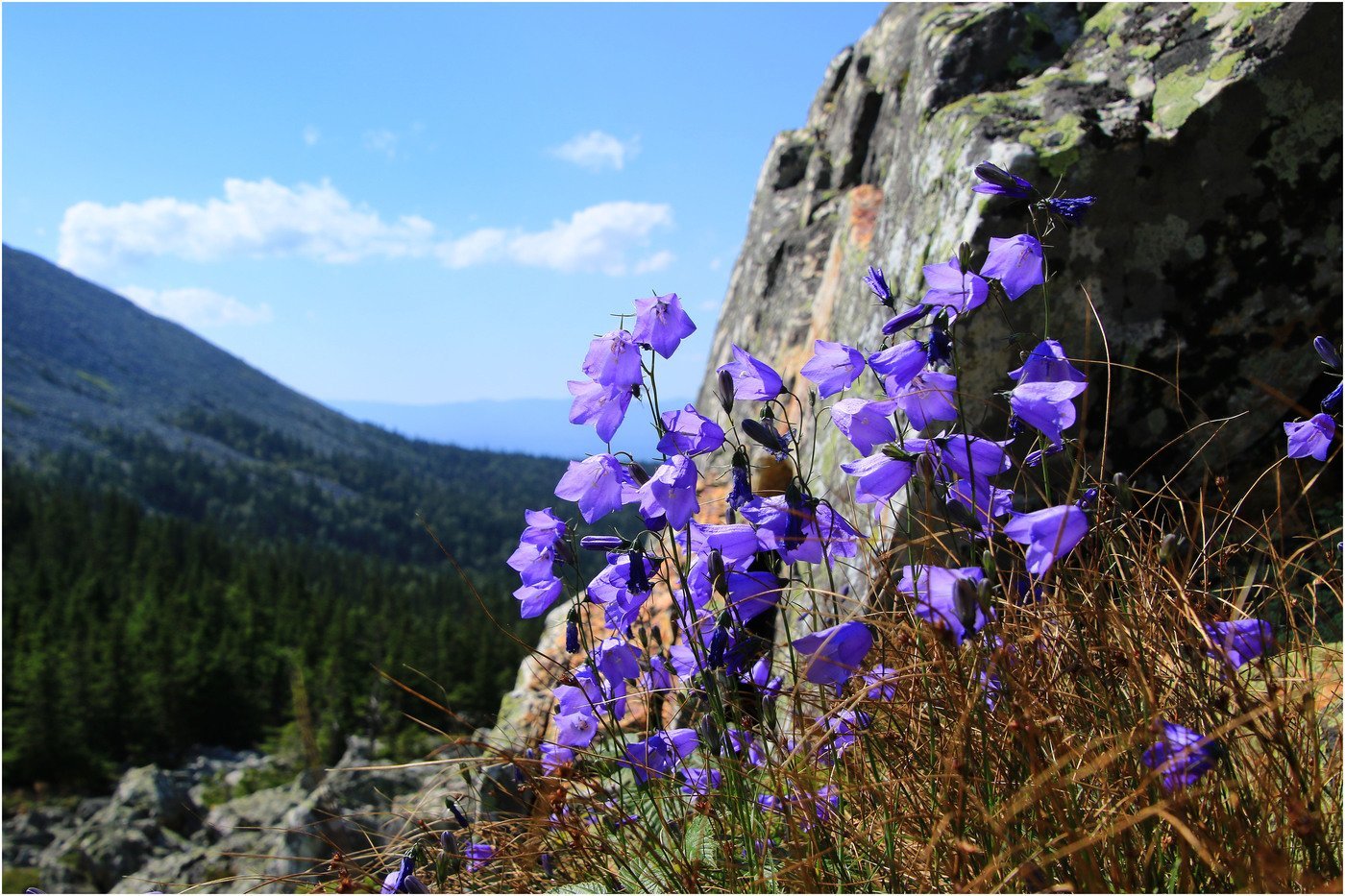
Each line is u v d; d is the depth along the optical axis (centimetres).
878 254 507
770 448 226
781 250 791
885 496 213
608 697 256
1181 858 164
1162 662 195
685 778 248
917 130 490
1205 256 382
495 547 19612
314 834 284
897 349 220
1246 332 386
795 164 885
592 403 239
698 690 238
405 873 245
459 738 255
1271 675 174
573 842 249
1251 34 379
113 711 5503
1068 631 201
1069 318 381
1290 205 376
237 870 608
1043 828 173
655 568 240
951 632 167
